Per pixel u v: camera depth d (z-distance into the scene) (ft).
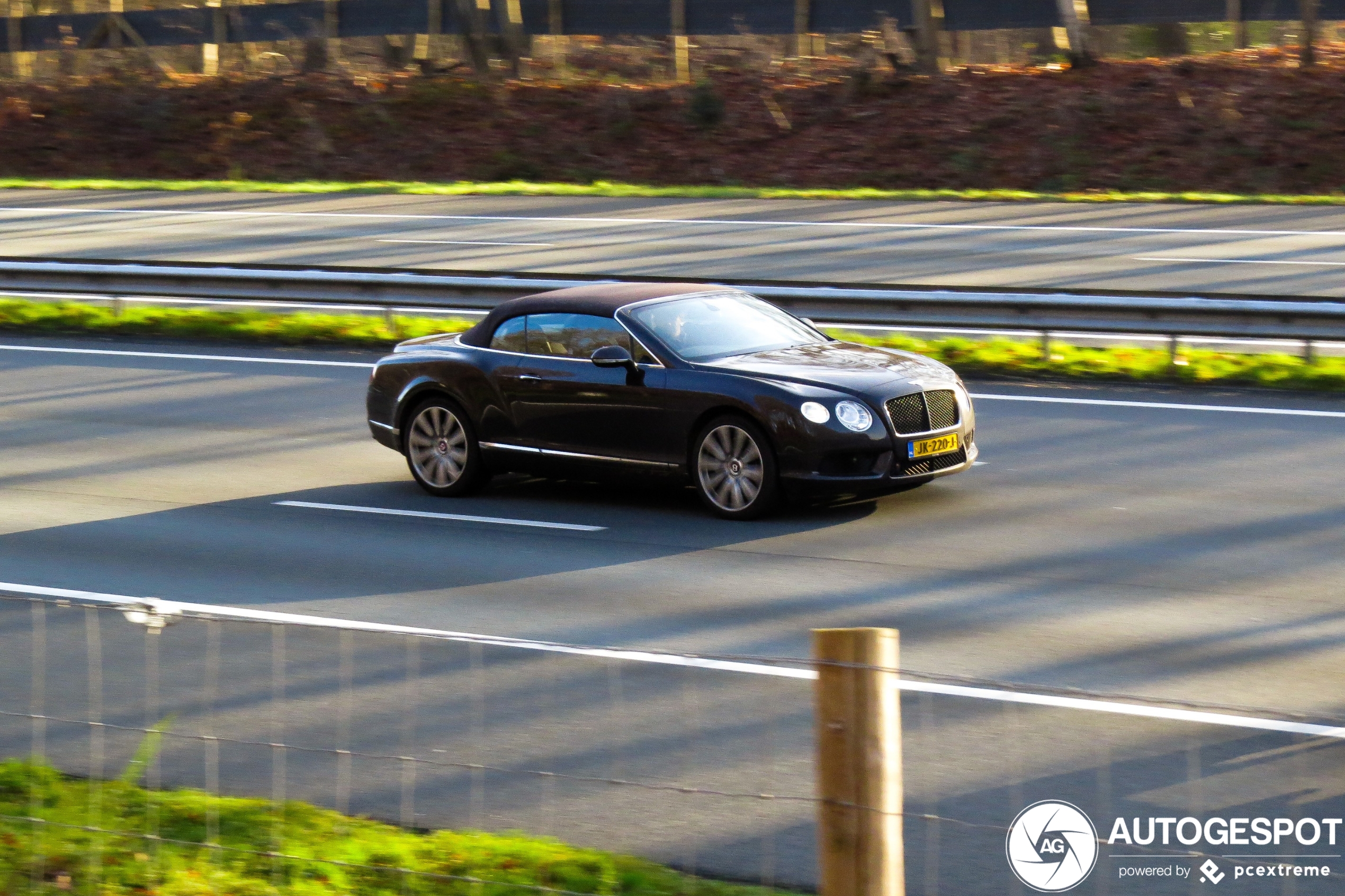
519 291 55.77
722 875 15.72
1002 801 17.25
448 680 22.08
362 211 88.17
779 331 34.32
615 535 30.78
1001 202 85.71
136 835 15.97
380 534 31.48
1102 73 104.42
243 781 18.63
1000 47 111.55
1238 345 50.42
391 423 35.88
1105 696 15.05
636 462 32.58
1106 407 41.60
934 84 106.83
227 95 120.67
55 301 66.74
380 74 121.90
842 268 64.08
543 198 92.53
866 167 100.83
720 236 74.90
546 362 33.60
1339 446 36.09
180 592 27.45
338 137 114.73
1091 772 18.01
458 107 115.24
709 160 104.99
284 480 36.94
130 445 41.29
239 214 88.43
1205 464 34.96
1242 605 24.81
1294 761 18.17
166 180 113.19
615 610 25.58
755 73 113.60
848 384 30.91
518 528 31.63
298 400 46.73
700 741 19.42
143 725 20.63
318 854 15.89
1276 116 95.96
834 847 11.94
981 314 48.62
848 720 11.82
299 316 59.82
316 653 23.53
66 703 21.58
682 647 23.44
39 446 41.47
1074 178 95.14
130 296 62.13
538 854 15.75
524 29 119.24
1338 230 70.49
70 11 139.23
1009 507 31.89
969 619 24.52
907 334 54.29
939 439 31.35
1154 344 51.21
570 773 18.52
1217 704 20.22
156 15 128.98
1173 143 96.22
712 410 31.40
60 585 28.09
